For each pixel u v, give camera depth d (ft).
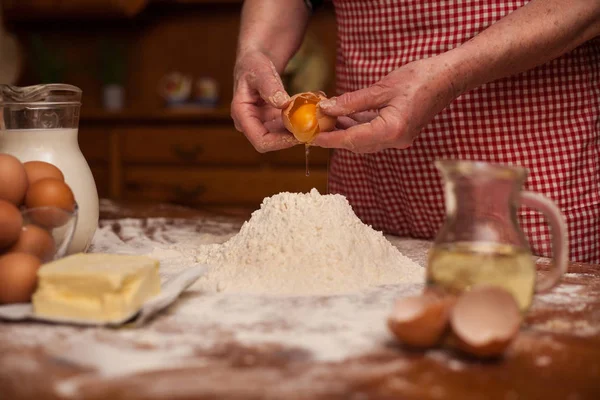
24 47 10.32
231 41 9.86
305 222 3.10
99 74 10.21
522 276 2.37
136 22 9.96
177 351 2.27
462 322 2.20
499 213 2.50
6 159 2.75
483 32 3.46
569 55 3.86
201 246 3.50
